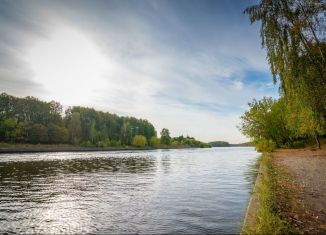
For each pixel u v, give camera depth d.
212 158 68.00
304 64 18.03
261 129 66.44
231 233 10.42
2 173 33.38
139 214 13.44
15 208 15.17
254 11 19.20
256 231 7.66
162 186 22.14
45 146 135.88
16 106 152.25
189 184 22.97
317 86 17.88
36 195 19.02
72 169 38.88
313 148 51.44
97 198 17.67
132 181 25.64
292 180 17.58
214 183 23.22
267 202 10.55
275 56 18.92
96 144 161.50
